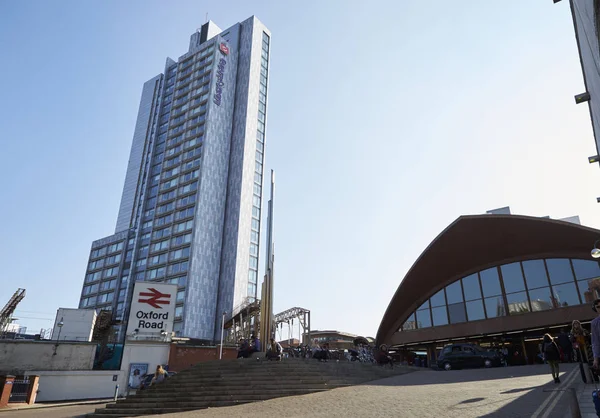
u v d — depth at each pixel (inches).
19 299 1653.5
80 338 1761.8
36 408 911.0
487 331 1248.2
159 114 4485.7
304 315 1804.9
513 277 1254.9
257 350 865.5
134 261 3732.8
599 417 223.8
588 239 1097.4
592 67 338.3
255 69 4281.5
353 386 615.2
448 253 1337.4
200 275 3233.3
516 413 297.0
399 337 1498.5
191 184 3592.5
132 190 5022.1
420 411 342.0
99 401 1181.1
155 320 1572.3
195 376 672.4
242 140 3858.3
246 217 3627.0
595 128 454.9
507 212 1649.9
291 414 395.2
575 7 337.7
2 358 1280.8
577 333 430.9
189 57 4333.2
